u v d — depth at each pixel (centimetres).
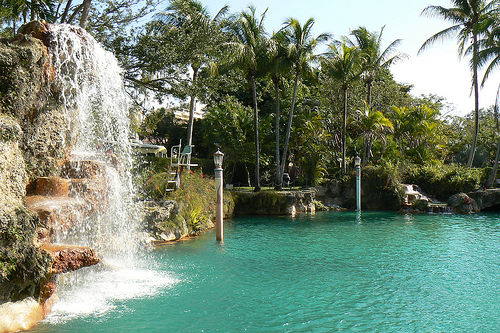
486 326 637
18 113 693
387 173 2778
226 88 2391
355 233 1662
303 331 618
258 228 1827
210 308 716
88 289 816
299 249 1297
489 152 3934
